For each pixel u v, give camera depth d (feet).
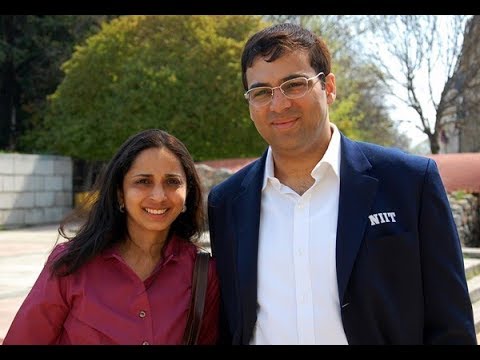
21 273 28.04
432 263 7.08
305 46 7.49
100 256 8.13
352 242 7.07
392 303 6.97
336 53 88.38
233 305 7.84
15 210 55.06
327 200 7.48
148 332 7.79
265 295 7.41
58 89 66.03
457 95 85.15
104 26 65.05
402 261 7.02
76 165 64.13
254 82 7.56
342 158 7.61
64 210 61.00
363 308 6.98
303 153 7.64
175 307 8.01
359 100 92.89
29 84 79.41
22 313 7.98
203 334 8.25
